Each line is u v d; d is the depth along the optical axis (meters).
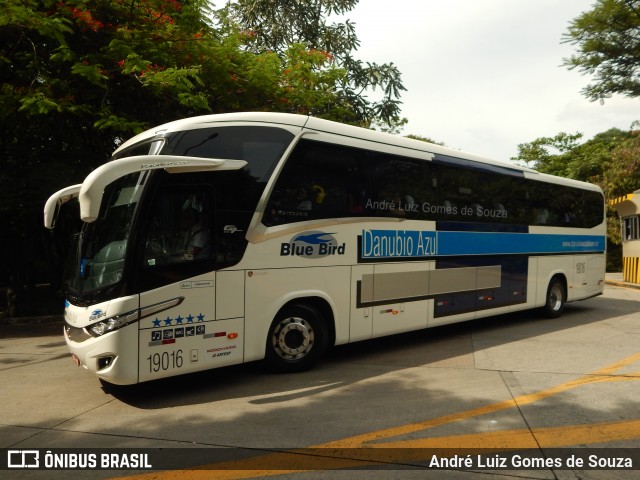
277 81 12.95
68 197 6.52
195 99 9.78
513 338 8.70
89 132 11.61
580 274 11.87
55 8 9.67
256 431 4.43
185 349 5.33
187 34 11.03
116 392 5.73
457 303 8.47
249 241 5.84
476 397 5.29
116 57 9.83
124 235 5.14
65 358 7.71
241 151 5.91
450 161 8.46
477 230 8.92
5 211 10.94
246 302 5.80
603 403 5.07
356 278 6.90
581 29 19.09
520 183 10.04
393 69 19.02
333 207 6.67
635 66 19.03
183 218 5.40
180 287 5.30
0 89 10.10
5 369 7.12
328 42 19.30
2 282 16.00
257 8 18.97
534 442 4.11
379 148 7.29
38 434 4.50
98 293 5.11
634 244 20.88
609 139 36.12
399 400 5.24
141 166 5.09
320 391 5.61
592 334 9.06
